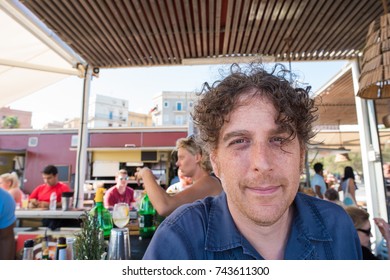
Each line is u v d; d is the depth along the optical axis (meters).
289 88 0.78
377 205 2.94
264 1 2.16
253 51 2.95
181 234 0.79
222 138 0.77
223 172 0.76
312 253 0.79
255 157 0.70
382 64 1.40
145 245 1.63
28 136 6.87
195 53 2.99
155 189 1.62
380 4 2.18
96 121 38.69
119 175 3.85
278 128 0.72
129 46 2.86
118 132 6.46
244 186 0.71
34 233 2.94
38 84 3.12
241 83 0.76
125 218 1.75
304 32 2.61
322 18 2.39
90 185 4.83
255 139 0.72
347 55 3.08
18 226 3.36
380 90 1.65
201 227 0.82
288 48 2.88
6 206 1.88
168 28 2.51
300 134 0.79
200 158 1.78
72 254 1.39
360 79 1.57
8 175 3.90
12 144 6.87
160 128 6.41
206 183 1.67
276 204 0.70
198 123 0.90
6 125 34.81
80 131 3.28
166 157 6.40
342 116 5.21
